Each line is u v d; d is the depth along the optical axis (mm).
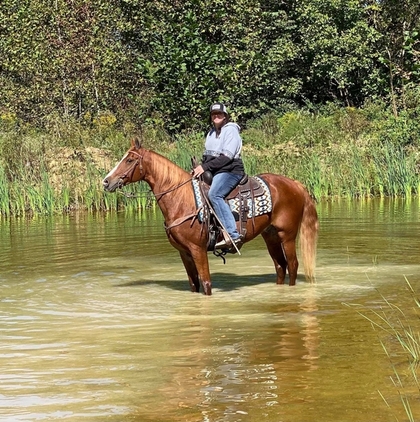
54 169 24016
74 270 12414
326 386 6500
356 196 24422
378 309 9305
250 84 35031
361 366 7027
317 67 40438
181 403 6188
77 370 7109
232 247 10531
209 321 8914
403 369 6918
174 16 33625
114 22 34094
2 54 31594
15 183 22203
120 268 12555
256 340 8000
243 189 10539
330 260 12852
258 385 6559
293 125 31172
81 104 31828
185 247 10398
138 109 31984
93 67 31609
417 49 37906
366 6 40531
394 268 12023
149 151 10430
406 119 28453
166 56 32438
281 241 10891
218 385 6590
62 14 31953
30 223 19594
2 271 12422
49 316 9312
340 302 9789
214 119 10453
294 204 10906
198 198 10312
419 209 20344
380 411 5938
